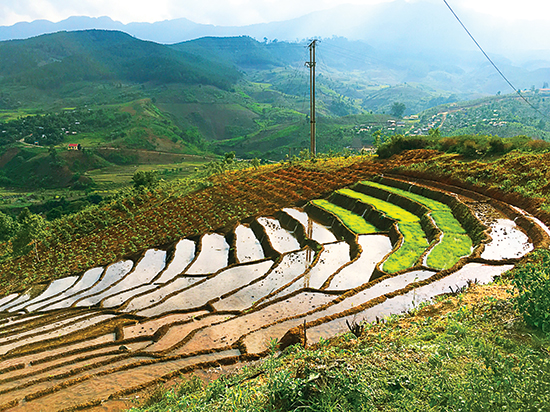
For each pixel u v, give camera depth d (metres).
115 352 19.08
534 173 28.56
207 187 59.62
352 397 6.52
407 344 9.23
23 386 15.95
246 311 20.17
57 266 43.25
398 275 20.39
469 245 23.72
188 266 33.09
